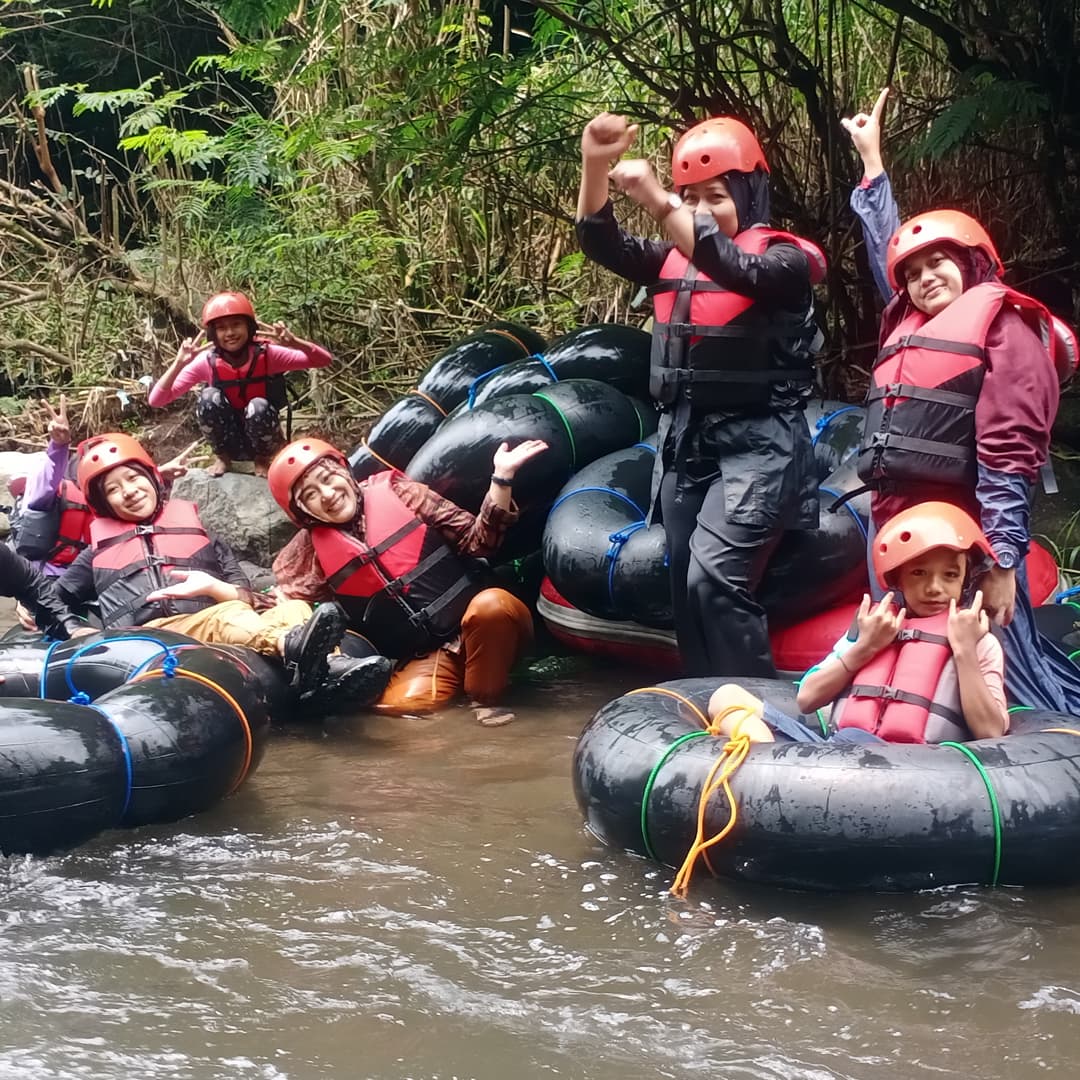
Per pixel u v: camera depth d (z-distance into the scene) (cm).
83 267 1094
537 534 655
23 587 620
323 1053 305
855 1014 318
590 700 583
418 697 575
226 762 454
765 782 378
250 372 787
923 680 405
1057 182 763
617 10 807
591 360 686
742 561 494
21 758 409
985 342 416
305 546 596
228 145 1041
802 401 504
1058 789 373
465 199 1008
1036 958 341
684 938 357
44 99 1168
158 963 347
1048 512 684
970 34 718
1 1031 314
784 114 820
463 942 358
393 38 947
